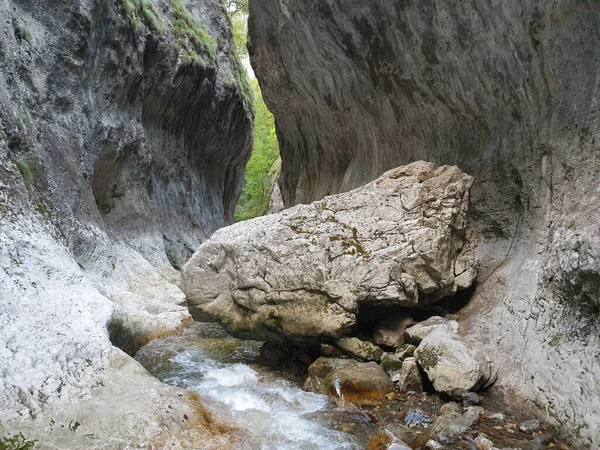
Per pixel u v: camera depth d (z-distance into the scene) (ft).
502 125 15.48
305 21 23.90
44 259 14.93
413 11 17.63
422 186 14.25
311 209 15.29
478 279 15.21
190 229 44.21
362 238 14.05
